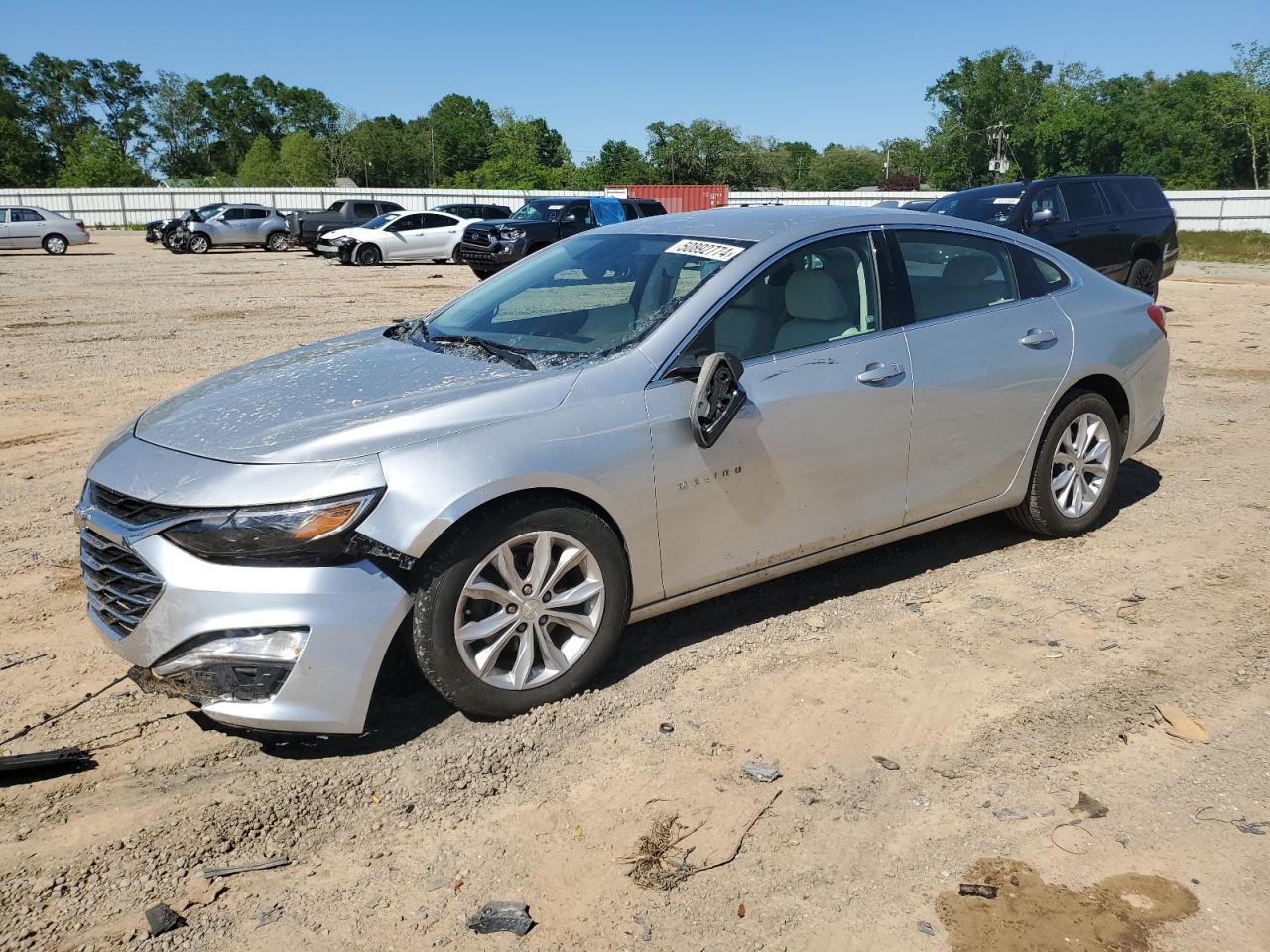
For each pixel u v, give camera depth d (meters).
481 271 21.78
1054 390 4.73
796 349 3.95
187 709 3.55
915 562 4.85
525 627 3.40
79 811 2.98
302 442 3.17
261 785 3.10
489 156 101.81
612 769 3.17
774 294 3.96
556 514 3.35
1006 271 4.77
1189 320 13.41
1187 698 3.58
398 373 3.72
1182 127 64.12
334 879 2.70
